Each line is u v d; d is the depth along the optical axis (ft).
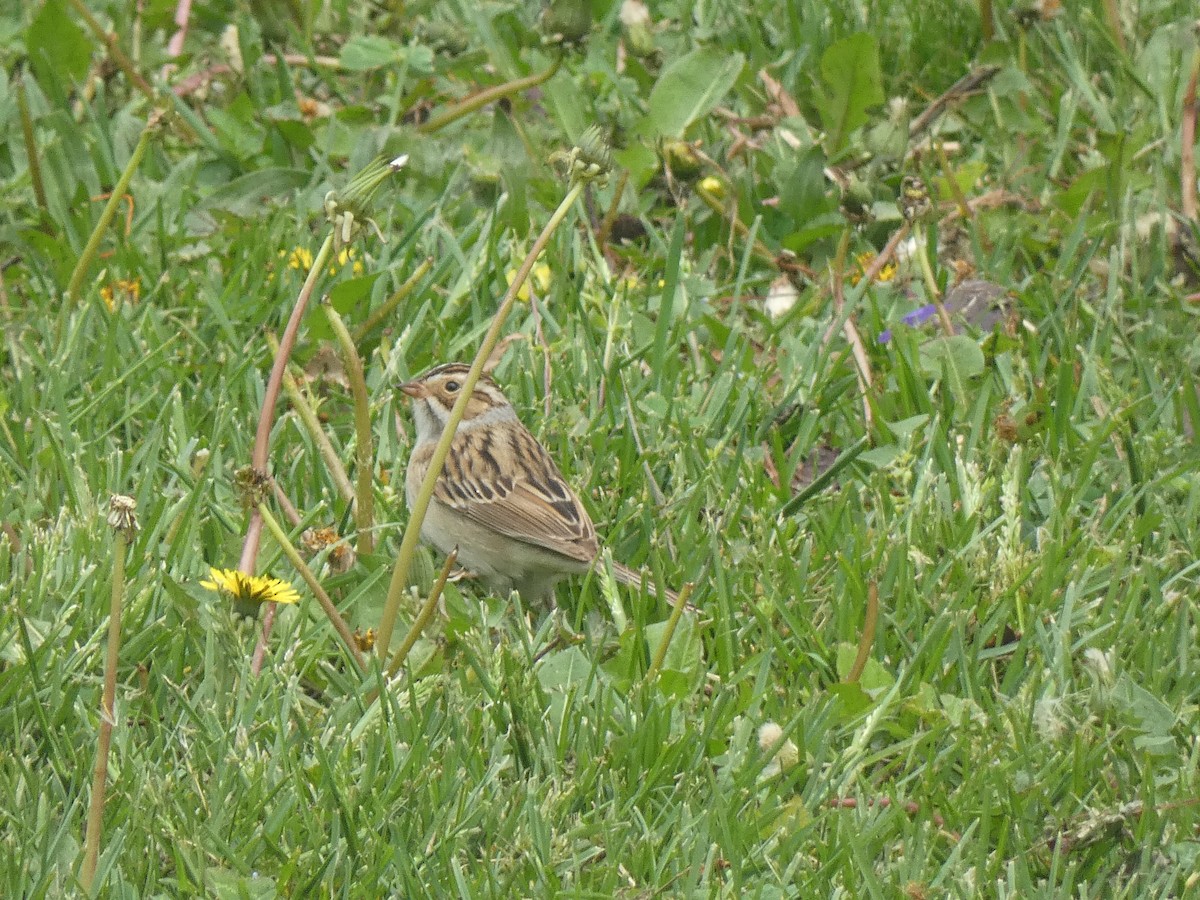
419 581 26.99
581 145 24.02
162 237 38.78
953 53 48.03
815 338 36.14
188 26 49.03
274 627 26.81
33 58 44.06
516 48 47.16
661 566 29.22
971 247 39.70
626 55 46.60
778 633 28.14
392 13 49.24
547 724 24.75
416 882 21.66
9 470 31.14
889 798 23.66
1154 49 45.11
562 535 29.81
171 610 26.55
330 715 24.77
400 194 41.47
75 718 24.47
